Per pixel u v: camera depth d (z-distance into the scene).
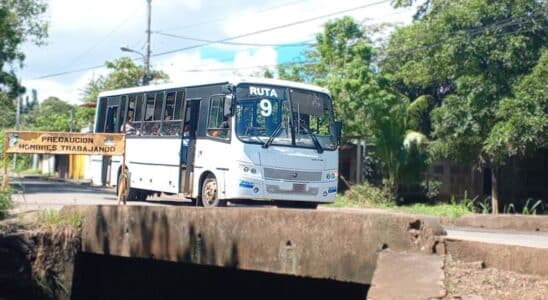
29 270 11.74
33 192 22.77
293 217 8.26
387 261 6.91
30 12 26.23
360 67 23.09
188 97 16.16
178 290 12.09
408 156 23.12
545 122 19.05
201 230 9.57
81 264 12.09
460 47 20.83
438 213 19.48
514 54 20.52
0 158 17.56
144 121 18.05
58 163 43.75
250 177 13.95
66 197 20.42
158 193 18.23
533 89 19.47
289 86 14.68
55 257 11.90
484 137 20.80
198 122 15.52
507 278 6.41
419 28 22.42
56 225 12.01
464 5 21.47
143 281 12.52
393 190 23.53
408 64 23.19
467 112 20.75
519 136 19.23
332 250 7.77
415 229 7.10
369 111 22.84
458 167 24.56
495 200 21.39
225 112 14.31
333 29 25.59
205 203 15.08
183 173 16.05
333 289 10.07
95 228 11.74
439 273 6.48
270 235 8.53
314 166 14.55
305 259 8.08
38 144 13.85
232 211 9.09
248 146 14.02
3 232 11.84
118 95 19.67
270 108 14.40
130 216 10.95
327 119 15.00
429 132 25.22
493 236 11.64
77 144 14.16
